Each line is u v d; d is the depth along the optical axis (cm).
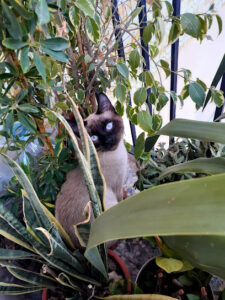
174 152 80
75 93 75
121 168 74
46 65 46
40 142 71
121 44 73
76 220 68
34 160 84
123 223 22
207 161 45
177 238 34
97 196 42
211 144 75
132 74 66
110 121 71
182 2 81
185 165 48
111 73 64
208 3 78
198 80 60
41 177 77
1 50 43
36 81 55
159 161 80
